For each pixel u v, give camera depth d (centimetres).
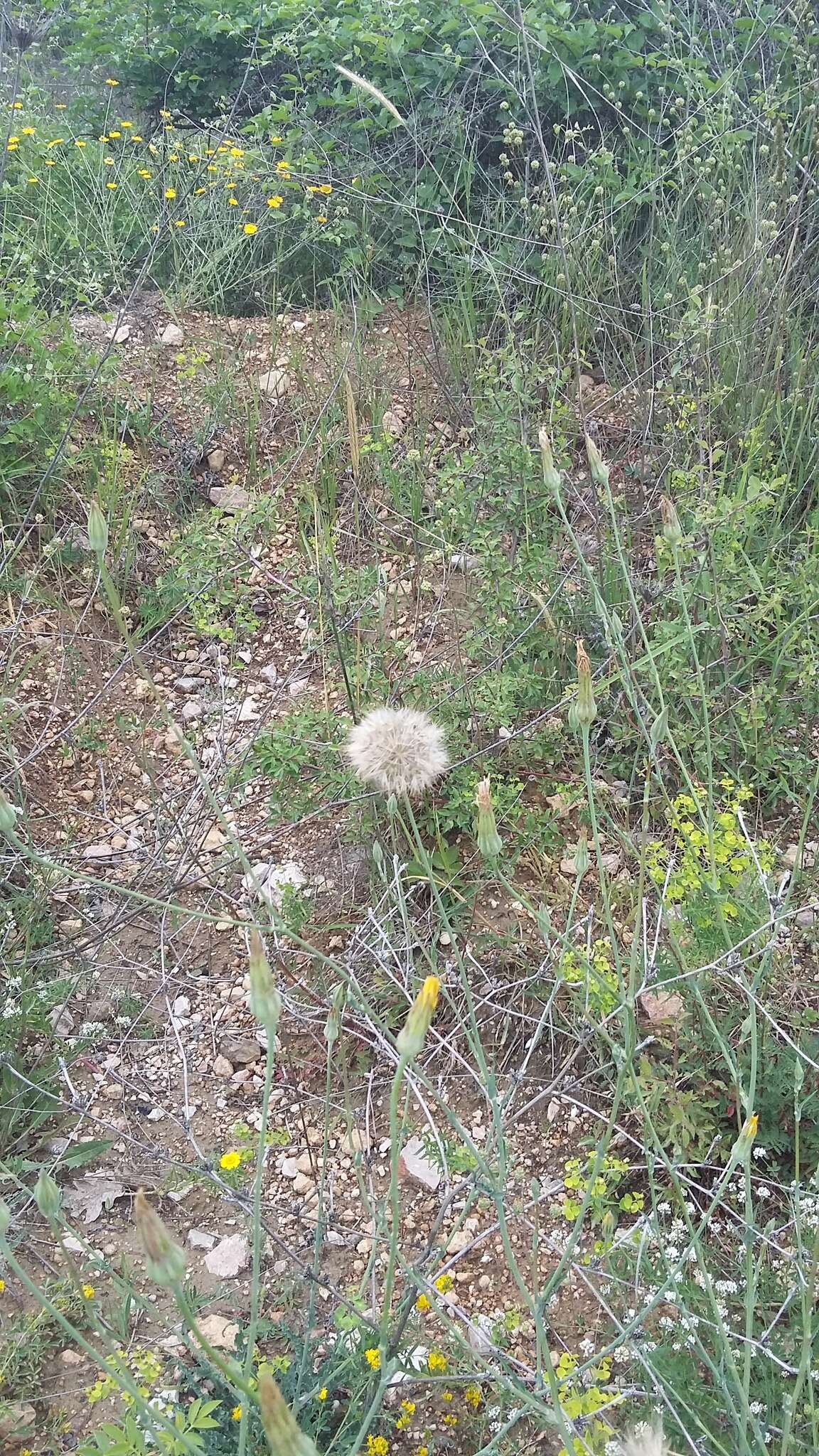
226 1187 229
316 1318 236
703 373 427
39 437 429
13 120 590
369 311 520
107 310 529
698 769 324
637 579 361
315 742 330
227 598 405
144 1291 241
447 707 338
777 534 373
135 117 696
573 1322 231
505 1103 205
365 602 377
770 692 324
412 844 303
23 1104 272
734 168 462
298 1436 113
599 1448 192
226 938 319
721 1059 252
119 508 439
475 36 529
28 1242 251
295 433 489
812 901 295
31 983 292
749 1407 182
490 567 355
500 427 388
